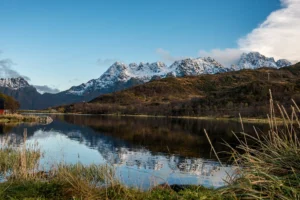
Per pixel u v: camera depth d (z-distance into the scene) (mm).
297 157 6547
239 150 29828
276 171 6730
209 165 22094
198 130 59625
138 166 21391
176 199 7965
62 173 11414
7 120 73875
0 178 13617
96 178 13422
